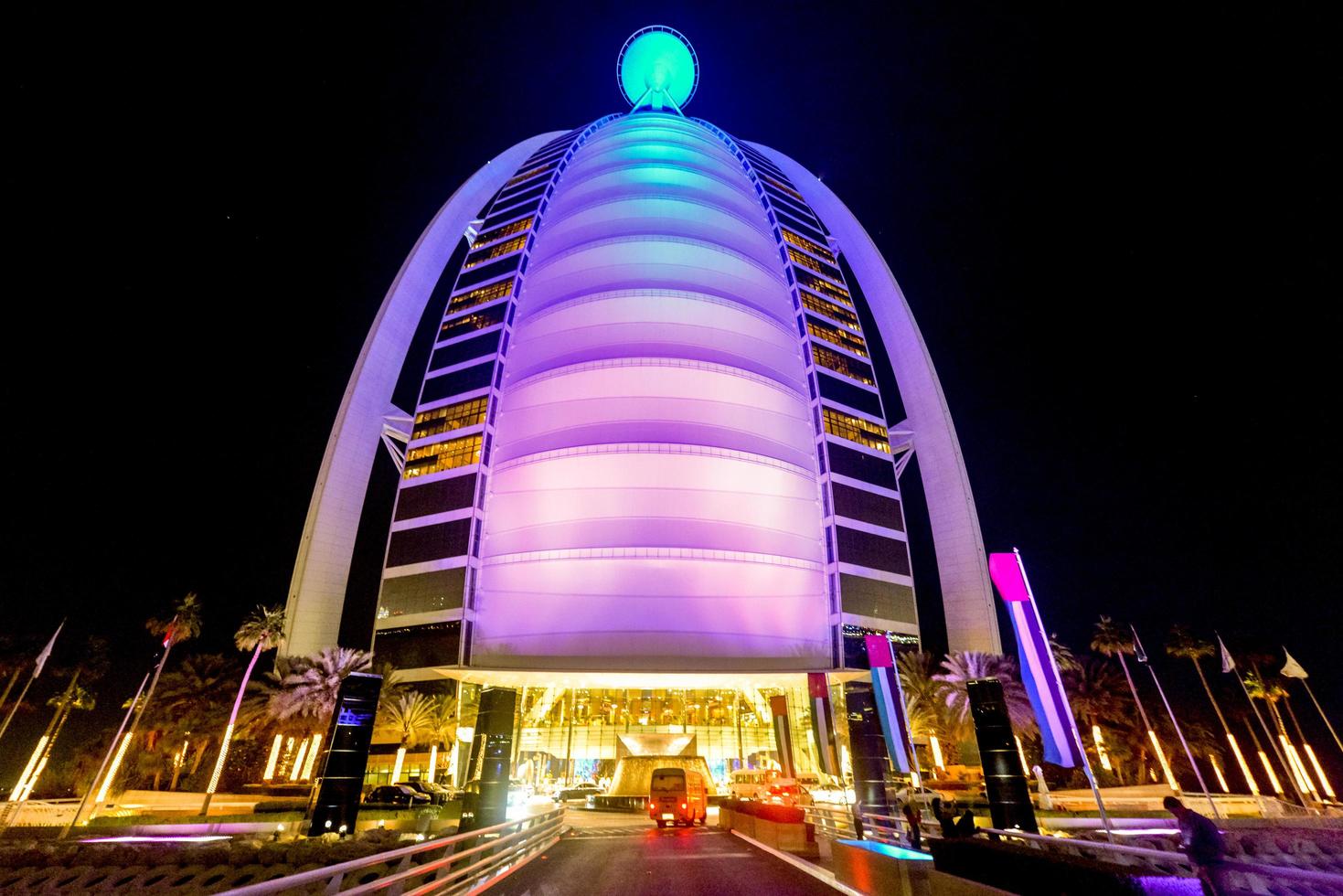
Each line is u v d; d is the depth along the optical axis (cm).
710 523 7819
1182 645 8450
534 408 8719
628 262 9644
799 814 2227
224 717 7100
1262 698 8388
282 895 1016
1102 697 7406
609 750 8112
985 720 2164
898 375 12381
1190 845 975
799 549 8244
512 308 9981
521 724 7881
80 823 3984
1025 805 2047
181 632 5978
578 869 1855
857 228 14012
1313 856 2130
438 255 12362
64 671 7306
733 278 9938
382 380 10844
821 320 10506
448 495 8519
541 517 7925
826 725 7650
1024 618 1983
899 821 2281
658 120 12812
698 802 3391
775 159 15838
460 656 7375
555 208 11344
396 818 3619
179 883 1912
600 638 7300
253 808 4956
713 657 7300
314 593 9175
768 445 8644
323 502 9644
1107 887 652
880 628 8238
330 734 2453
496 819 2348
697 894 1449
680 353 8806
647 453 7981
